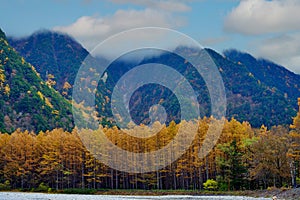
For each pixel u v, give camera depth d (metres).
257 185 85.81
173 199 65.19
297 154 73.62
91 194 94.19
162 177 102.56
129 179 105.56
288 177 79.44
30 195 82.69
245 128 97.25
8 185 108.56
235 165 81.94
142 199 66.69
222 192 79.44
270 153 77.75
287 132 90.19
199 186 97.38
